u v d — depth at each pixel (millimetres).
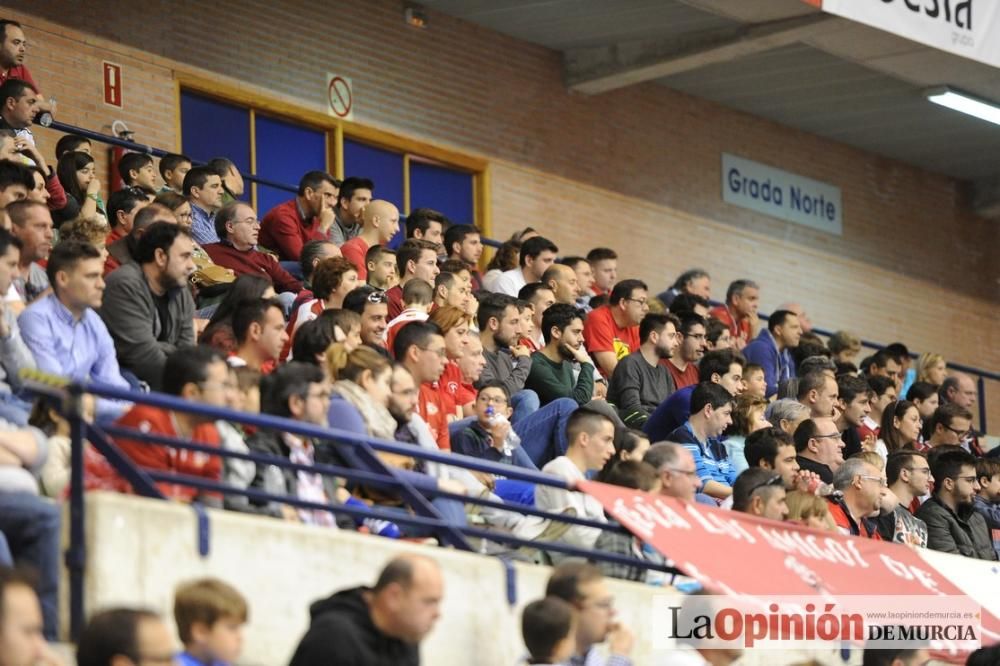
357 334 12062
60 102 19656
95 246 11664
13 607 7078
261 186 22000
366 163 23062
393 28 23391
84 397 10039
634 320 18594
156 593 8648
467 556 10016
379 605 8547
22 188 13328
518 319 15945
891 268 30000
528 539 10656
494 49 24547
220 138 21484
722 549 11070
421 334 12977
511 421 15188
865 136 29125
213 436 9648
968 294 31359
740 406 15641
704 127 27234
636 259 26031
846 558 12016
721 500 14742
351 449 10586
